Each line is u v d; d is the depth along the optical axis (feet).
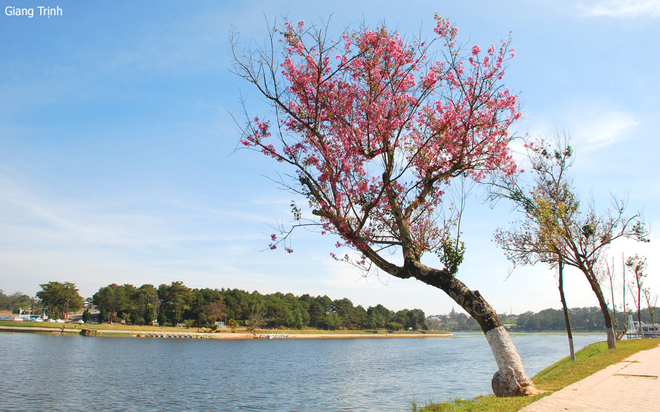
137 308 435.94
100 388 111.34
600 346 113.50
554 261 89.30
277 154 46.80
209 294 487.20
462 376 143.33
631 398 39.50
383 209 50.14
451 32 45.21
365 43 45.37
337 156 46.65
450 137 46.85
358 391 111.65
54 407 86.89
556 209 83.56
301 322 553.64
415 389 113.60
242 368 168.55
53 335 315.37
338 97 47.26
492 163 48.39
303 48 46.03
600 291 97.55
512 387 41.96
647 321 349.61
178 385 121.39
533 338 462.19
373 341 455.63
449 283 44.55
